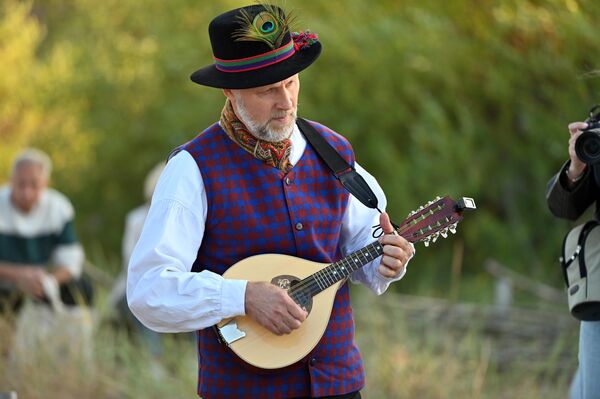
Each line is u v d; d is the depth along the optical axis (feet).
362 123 65.92
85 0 87.86
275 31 20.57
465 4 61.16
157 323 20.75
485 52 61.62
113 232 81.00
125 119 80.38
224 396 21.42
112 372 39.29
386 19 63.82
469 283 59.31
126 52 80.64
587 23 46.70
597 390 23.43
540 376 38.96
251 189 21.38
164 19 78.89
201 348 21.86
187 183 21.11
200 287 20.47
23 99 81.05
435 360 37.50
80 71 81.82
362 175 22.66
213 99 73.20
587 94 44.39
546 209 62.90
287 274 21.35
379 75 64.69
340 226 22.33
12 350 40.11
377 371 36.47
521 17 53.11
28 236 44.98
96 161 81.35
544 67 55.06
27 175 44.65
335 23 65.98
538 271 58.39
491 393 36.22
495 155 64.28
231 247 21.36
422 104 63.52
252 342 21.07
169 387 37.99
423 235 21.83
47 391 38.27
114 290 45.09
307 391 21.42
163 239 20.75
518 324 42.80
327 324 21.47
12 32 81.61
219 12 75.31
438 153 63.82
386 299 45.21
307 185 21.83
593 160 22.29
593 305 23.18
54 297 43.32
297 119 22.41
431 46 62.69
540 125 58.95
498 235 62.59
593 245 23.47
